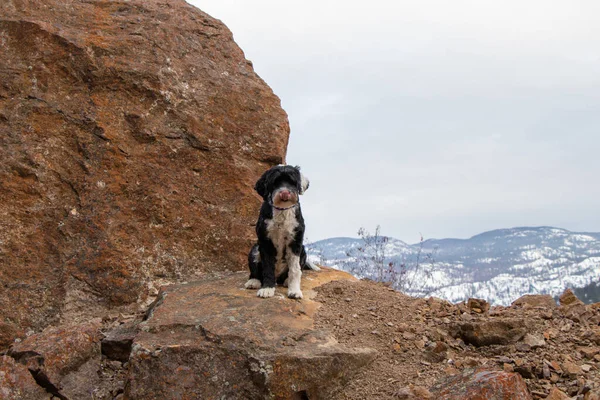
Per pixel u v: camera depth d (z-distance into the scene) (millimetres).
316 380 2949
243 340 3033
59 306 3805
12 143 4129
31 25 4453
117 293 3943
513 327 3273
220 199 4473
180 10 5230
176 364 2967
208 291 3619
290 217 3535
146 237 4164
